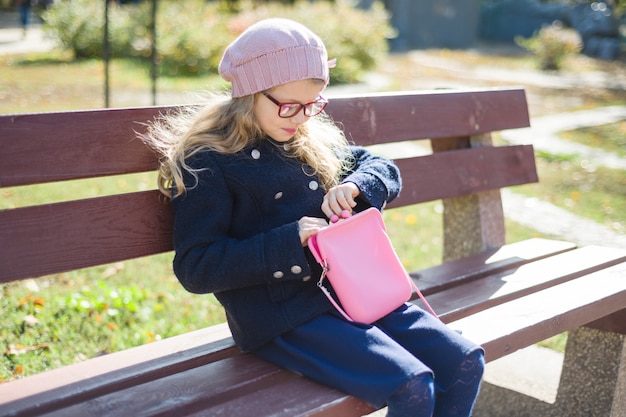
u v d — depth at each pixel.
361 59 14.45
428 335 1.89
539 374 3.02
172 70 13.44
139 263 4.03
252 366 1.93
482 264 2.79
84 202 1.99
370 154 2.29
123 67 13.63
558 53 17.59
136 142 2.08
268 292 1.91
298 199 2.03
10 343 2.91
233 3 18.48
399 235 4.89
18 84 10.74
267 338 1.91
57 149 1.94
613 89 14.24
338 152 2.22
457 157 3.01
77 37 14.70
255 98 1.94
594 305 2.36
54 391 1.74
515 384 2.90
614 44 21.05
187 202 1.89
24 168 1.89
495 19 26.73
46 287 3.54
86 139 1.99
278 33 1.89
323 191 2.09
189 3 16.72
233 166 1.93
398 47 22.52
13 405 1.67
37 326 3.06
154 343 2.05
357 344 1.80
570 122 9.96
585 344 2.64
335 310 1.94
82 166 1.99
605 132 9.37
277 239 1.82
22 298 3.30
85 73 12.66
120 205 2.06
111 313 3.21
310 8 15.57
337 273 1.89
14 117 1.88
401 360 1.74
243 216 1.95
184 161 1.92
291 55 1.88
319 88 1.93
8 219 1.86
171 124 2.10
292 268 1.83
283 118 1.93
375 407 1.76
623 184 6.75
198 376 1.86
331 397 1.75
